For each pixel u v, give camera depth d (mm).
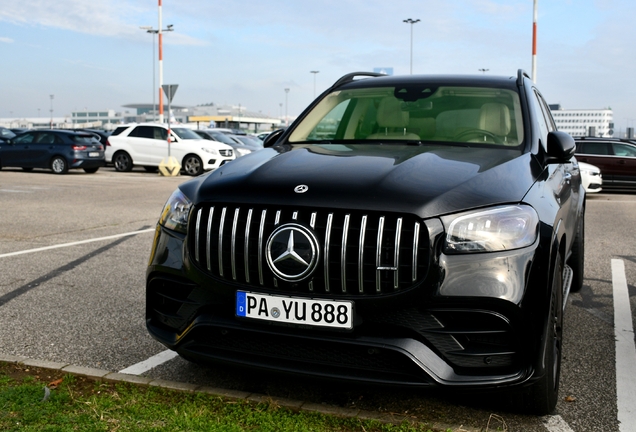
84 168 20500
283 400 2846
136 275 5605
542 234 2580
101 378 3129
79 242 7215
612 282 5621
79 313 4445
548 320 2523
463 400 2938
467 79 4109
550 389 2686
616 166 16641
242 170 2906
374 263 2436
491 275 2406
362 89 4195
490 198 2553
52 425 2543
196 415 2656
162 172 19984
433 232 2418
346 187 2541
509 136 3543
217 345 2734
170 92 21266
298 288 2516
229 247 2623
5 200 11641
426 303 2408
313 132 3920
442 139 3594
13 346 3740
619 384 3230
